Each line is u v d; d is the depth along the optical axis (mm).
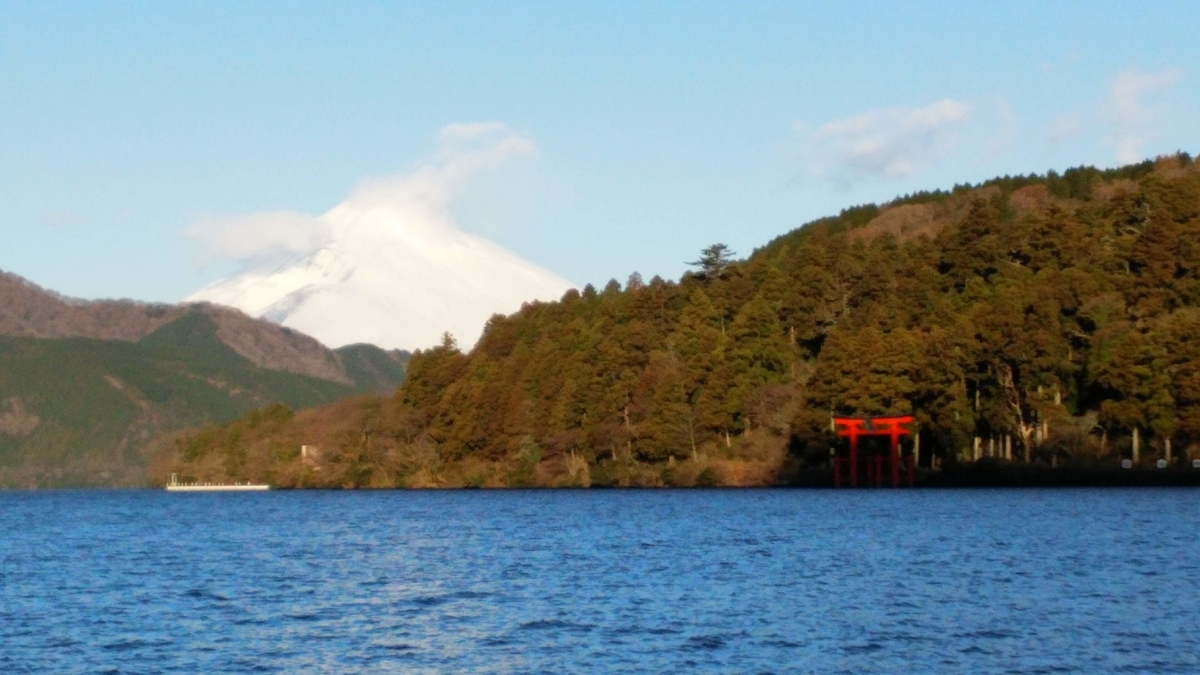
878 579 60875
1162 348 142625
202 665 42188
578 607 53375
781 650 43156
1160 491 132625
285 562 76812
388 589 61188
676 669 40531
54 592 61250
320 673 40906
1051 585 57656
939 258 198625
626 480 186250
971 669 40000
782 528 94938
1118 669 39719
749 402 177250
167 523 130000
